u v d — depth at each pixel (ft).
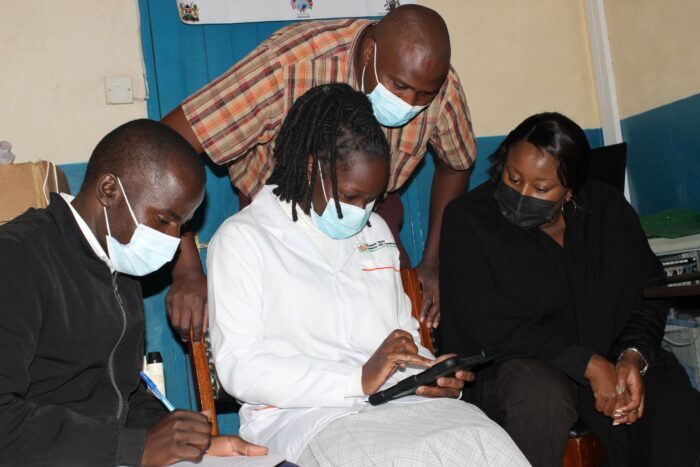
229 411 9.64
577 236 7.49
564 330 7.38
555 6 11.84
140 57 9.83
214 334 5.96
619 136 11.68
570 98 11.84
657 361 7.14
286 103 7.31
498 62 11.50
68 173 9.50
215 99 7.20
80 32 9.65
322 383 5.58
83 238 5.24
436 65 6.79
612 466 6.88
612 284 7.43
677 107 10.59
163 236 5.35
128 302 5.74
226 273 6.02
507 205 7.19
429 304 8.24
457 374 5.97
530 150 6.91
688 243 9.19
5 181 7.15
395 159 8.00
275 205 6.42
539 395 6.30
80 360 5.20
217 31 10.16
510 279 7.33
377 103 7.04
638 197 11.51
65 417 4.68
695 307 8.91
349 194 6.07
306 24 7.86
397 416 5.45
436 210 8.83
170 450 4.75
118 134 5.34
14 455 4.52
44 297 4.94
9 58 9.41
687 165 10.52
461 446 5.07
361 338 6.23
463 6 11.39
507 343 7.04
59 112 9.52
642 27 11.06
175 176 5.27
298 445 5.43
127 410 5.56
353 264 6.48
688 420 6.58
